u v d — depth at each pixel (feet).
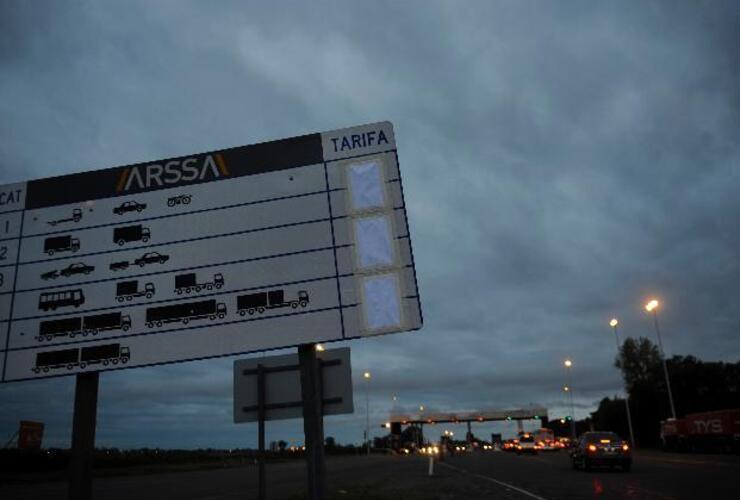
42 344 31.53
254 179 32.91
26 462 120.06
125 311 31.65
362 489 65.51
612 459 91.20
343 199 31.94
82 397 30.53
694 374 243.19
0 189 34.24
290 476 104.68
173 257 32.24
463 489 65.16
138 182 33.71
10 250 33.22
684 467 90.58
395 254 30.76
